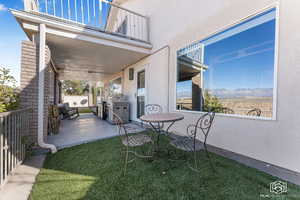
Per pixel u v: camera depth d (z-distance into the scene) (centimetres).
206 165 200
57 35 309
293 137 169
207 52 297
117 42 391
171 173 181
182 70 352
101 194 143
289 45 172
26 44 262
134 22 545
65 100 1589
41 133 264
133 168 194
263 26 206
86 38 342
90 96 1728
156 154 244
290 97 172
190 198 137
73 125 509
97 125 510
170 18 380
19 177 174
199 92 316
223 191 146
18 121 200
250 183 157
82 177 173
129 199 136
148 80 470
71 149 268
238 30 239
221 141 256
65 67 613
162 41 410
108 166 200
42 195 142
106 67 625
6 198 138
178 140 212
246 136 218
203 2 287
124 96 598
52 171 188
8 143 170
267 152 194
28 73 261
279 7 179
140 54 456
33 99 263
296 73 166
